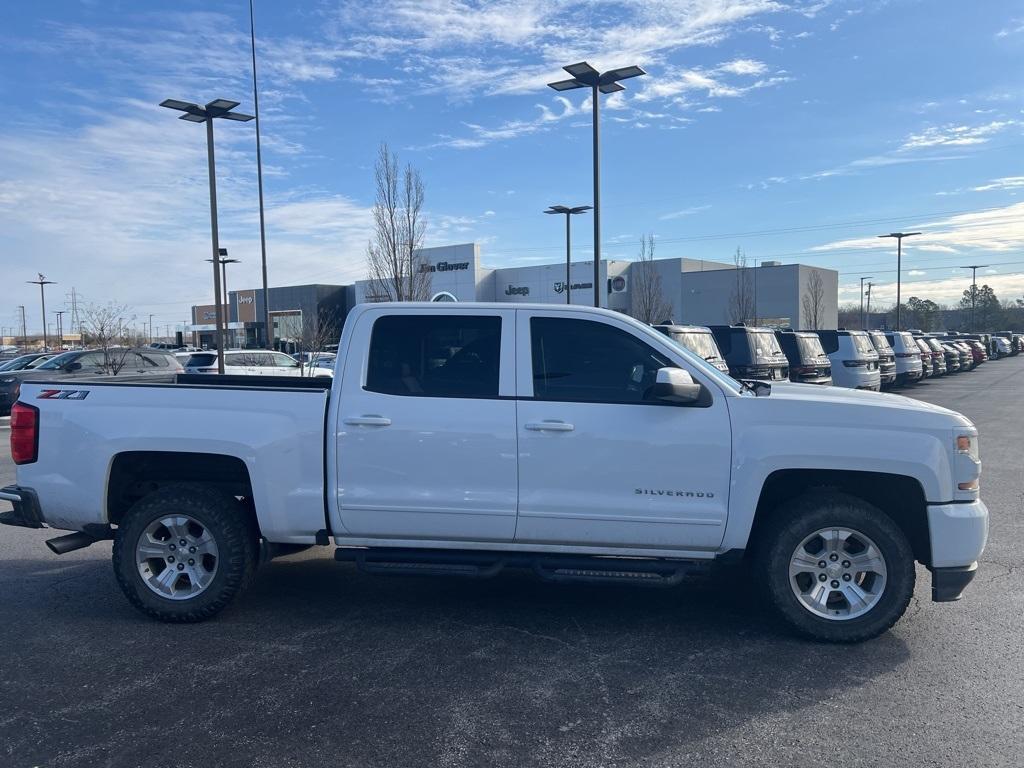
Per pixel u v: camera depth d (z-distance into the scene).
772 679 4.32
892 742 3.64
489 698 4.09
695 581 6.14
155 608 5.12
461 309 5.10
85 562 6.72
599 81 18.89
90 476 5.16
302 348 28.80
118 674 4.38
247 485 5.39
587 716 3.89
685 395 4.66
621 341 5.02
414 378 5.04
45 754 3.54
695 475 4.80
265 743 3.63
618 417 4.84
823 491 4.90
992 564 6.45
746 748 3.59
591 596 5.78
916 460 4.71
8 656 4.64
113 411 5.16
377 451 4.94
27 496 5.24
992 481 10.01
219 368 18.30
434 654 4.67
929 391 25.25
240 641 4.88
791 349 17.11
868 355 20.14
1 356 48.06
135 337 42.28
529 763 3.47
